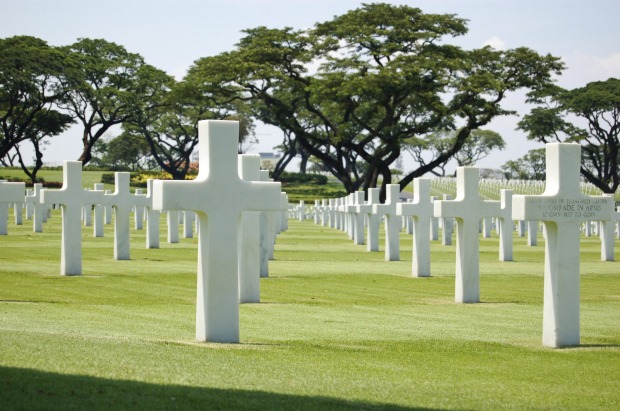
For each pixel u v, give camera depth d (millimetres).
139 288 26141
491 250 47125
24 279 27766
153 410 10438
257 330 18484
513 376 14641
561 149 17375
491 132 159500
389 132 84125
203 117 119812
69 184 29281
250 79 82812
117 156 142000
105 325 18281
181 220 70312
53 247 41781
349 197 66812
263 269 30297
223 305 16062
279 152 151250
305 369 14008
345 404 11570
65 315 19750
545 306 17578
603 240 40938
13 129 99625
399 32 81438
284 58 84438
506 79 83750
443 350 16766
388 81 78188
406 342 17484
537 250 47531
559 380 14453
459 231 24734
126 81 112625
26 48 98750
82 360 12953
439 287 28547
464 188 24703
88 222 63844
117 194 35938
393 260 39062
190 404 10836
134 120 114438
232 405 10969
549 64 82938
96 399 10703
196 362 13695
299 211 91312
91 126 110688
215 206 15883
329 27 84188
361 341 17438
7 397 10477
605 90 105125
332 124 88062
